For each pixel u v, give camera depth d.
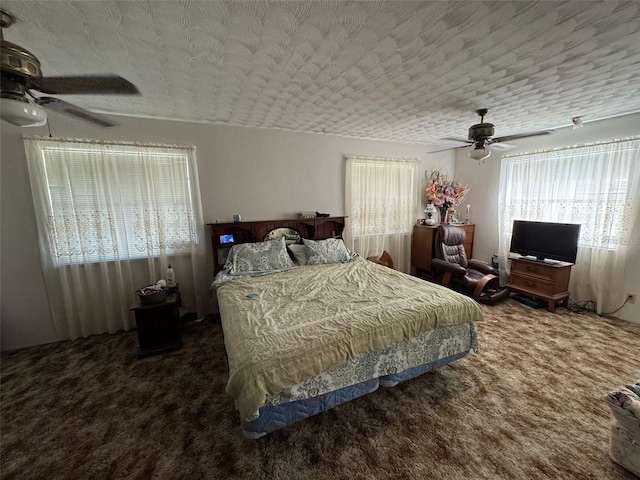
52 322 2.76
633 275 2.96
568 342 2.59
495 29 1.40
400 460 1.46
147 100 2.38
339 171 3.93
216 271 3.21
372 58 1.69
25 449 1.56
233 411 1.84
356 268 3.05
